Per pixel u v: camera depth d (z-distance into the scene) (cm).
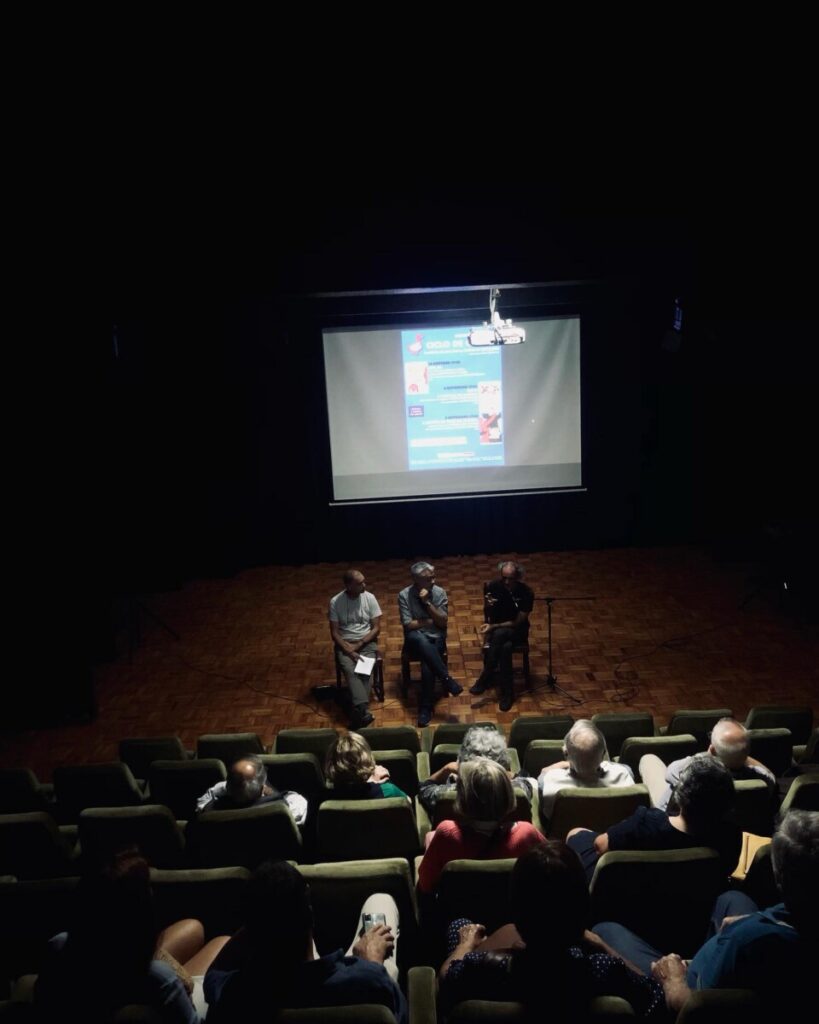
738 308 612
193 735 598
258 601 860
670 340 827
